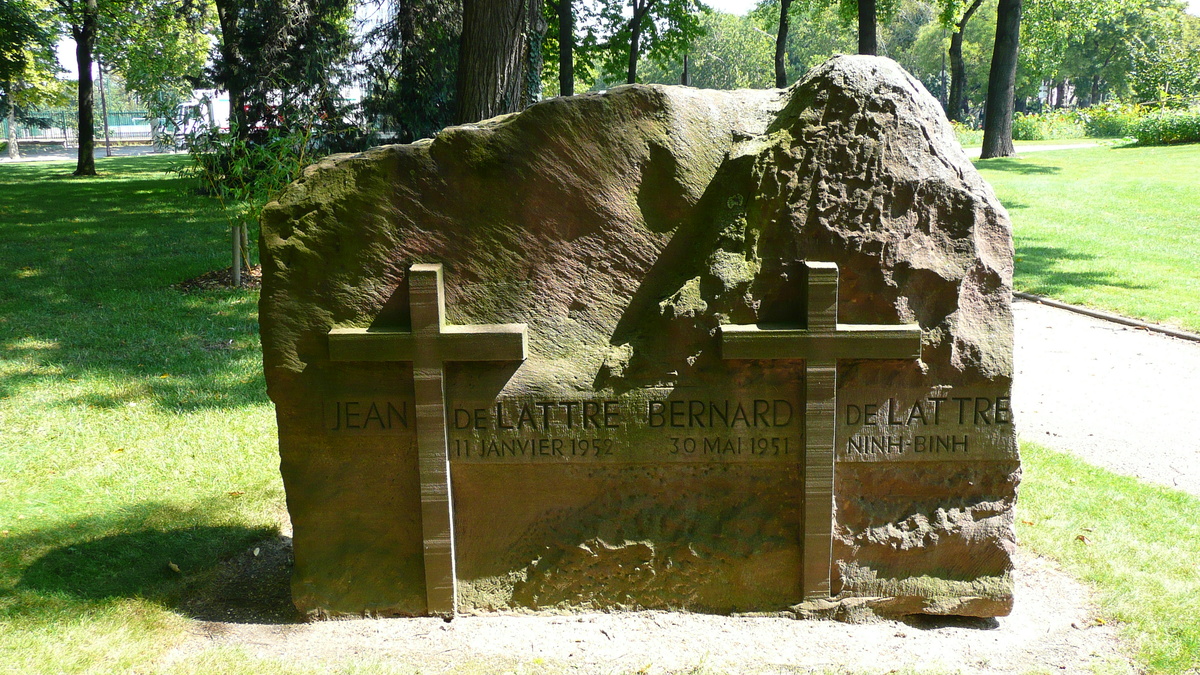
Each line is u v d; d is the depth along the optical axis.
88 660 3.61
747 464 3.85
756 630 3.84
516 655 3.67
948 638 3.80
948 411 3.76
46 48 33.53
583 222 3.78
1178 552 4.60
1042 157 24.70
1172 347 8.89
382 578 4.00
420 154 3.73
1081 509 5.16
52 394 7.09
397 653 3.70
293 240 3.75
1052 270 12.27
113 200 20.08
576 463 3.86
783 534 3.89
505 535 3.95
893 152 3.63
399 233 3.76
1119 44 59.69
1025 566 4.47
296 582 3.98
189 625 3.95
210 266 11.93
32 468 5.73
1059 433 6.61
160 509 5.19
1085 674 3.52
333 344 3.72
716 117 3.83
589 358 3.80
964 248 3.67
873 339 3.62
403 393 3.83
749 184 3.69
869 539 3.86
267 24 18.00
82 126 29.30
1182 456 6.12
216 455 5.99
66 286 10.75
